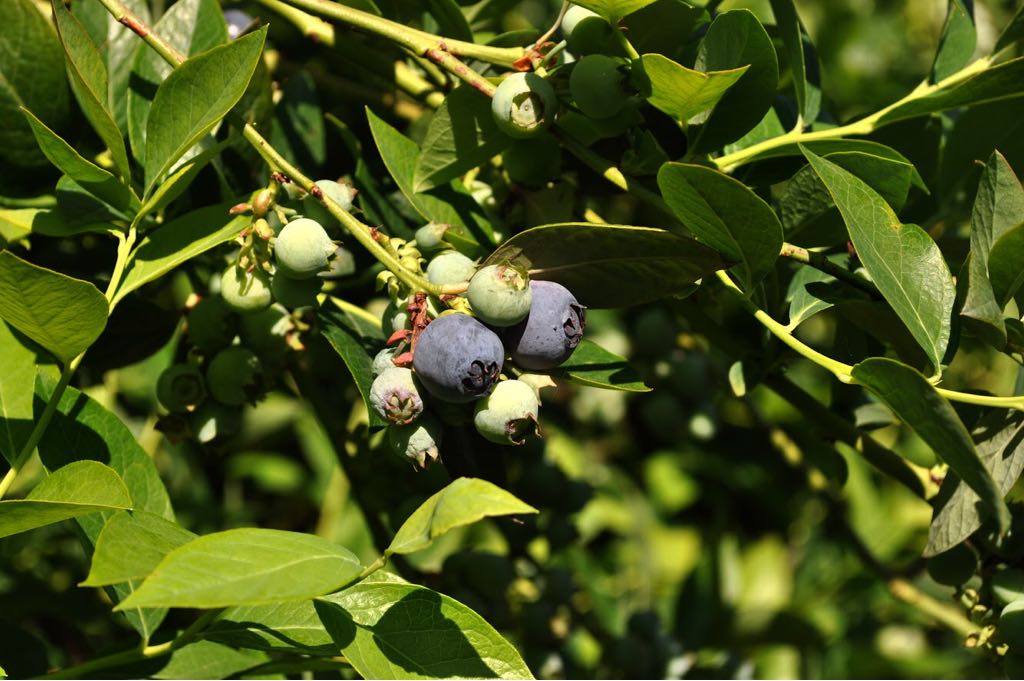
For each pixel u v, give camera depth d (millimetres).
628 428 669
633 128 444
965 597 454
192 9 467
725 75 411
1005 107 475
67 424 422
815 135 452
